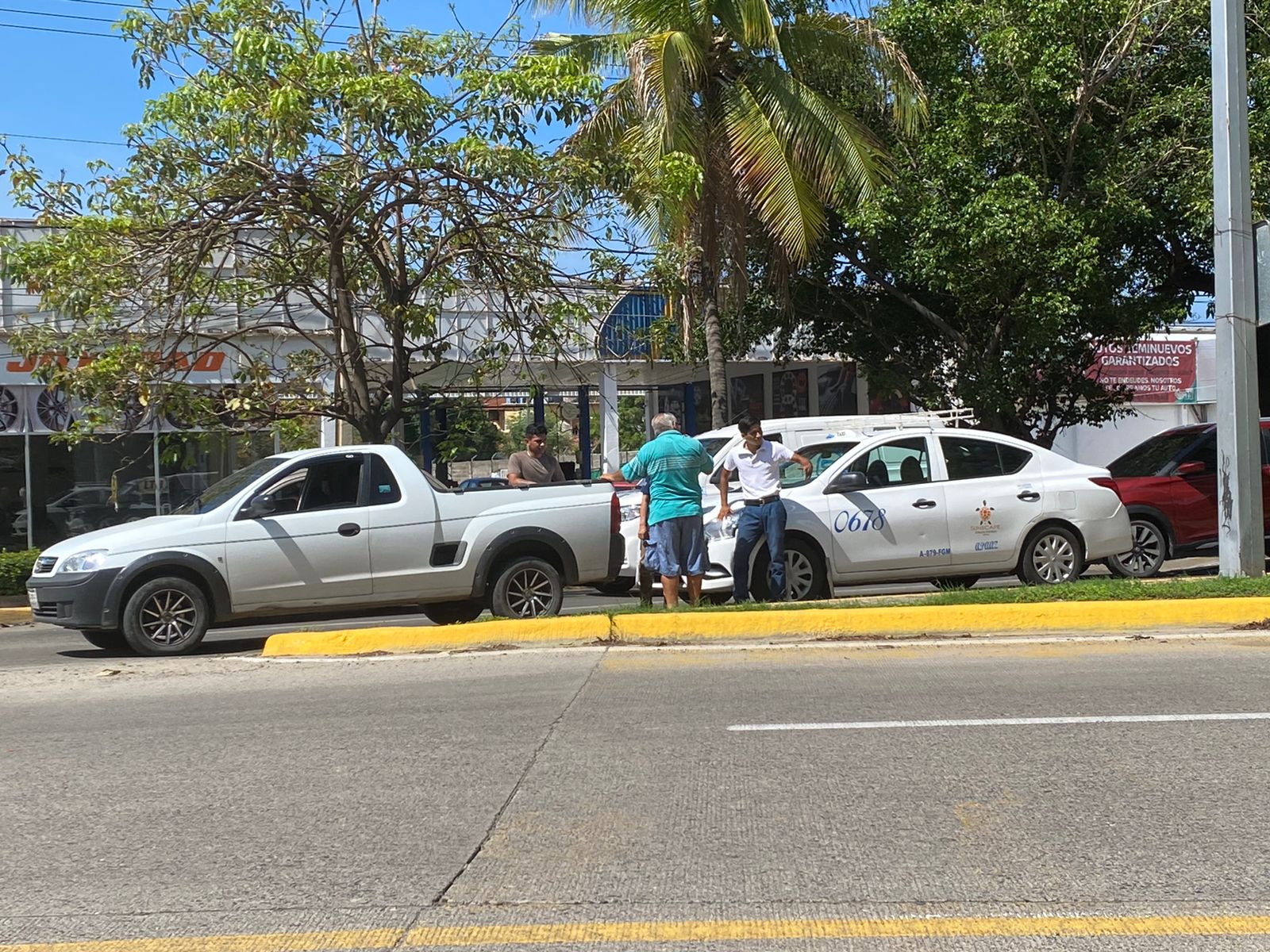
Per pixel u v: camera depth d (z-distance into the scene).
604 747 6.57
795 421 14.16
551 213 13.46
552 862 4.84
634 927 4.17
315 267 14.37
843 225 20.23
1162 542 14.67
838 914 4.24
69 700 8.44
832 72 18.88
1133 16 17.22
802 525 11.98
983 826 5.14
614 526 11.88
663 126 16.39
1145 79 18.56
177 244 13.05
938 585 13.06
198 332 14.89
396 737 6.92
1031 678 8.13
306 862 4.91
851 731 6.78
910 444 12.59
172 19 12.76
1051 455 12.95
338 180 12.97
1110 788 5.63
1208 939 3.98
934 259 17.81
